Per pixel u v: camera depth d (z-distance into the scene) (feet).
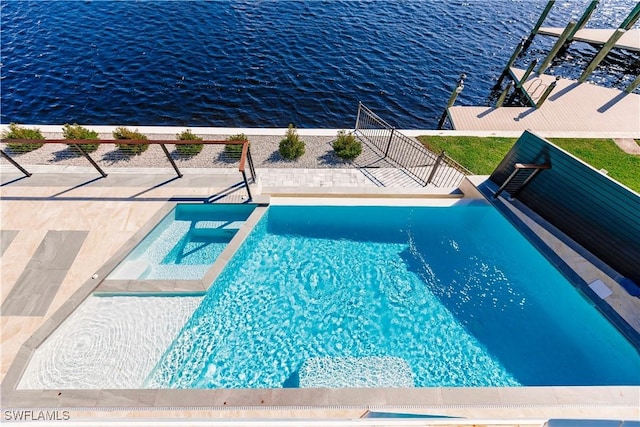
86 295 21.24
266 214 28.68
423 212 30.30
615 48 72.49
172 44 65.10
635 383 20.01
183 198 27.81
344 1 87.45
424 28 78.43
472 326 23.88
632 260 21.93
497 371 21.63
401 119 53.52
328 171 34.60
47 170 29.60
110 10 75.20
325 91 57.26
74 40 64.44
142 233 24.80
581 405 17.20
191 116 50.80
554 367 21.77
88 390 17.20
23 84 53.67
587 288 23.20
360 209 29.96
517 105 56.44
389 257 27.86
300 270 26.53
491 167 36.19
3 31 65.31
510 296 25.46
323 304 24.59
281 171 34.14
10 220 25.11
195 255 25.55
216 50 64.28
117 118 49.55
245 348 21.81
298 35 70.90
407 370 21.39
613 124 47.14
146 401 16.89
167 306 21.62
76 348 19.38
